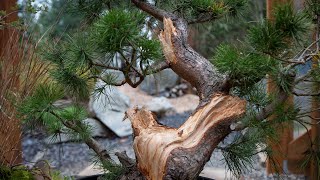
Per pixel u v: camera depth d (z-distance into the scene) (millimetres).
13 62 1316
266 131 1104
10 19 1434
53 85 1181
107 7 1180
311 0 1022
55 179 1348
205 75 1014
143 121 1017
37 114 1112
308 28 994
